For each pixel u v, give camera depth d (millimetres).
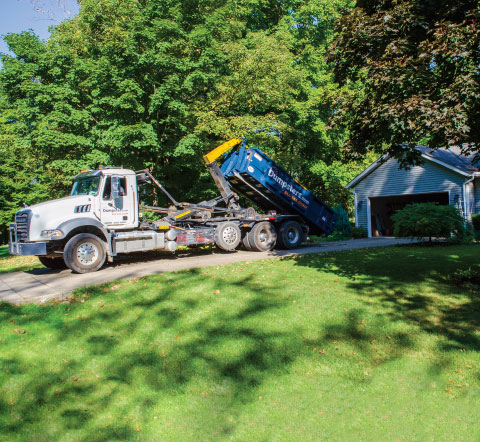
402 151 8258
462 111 5965
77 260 9977
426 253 12391
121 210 11109
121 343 5824
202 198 22234
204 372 5066
